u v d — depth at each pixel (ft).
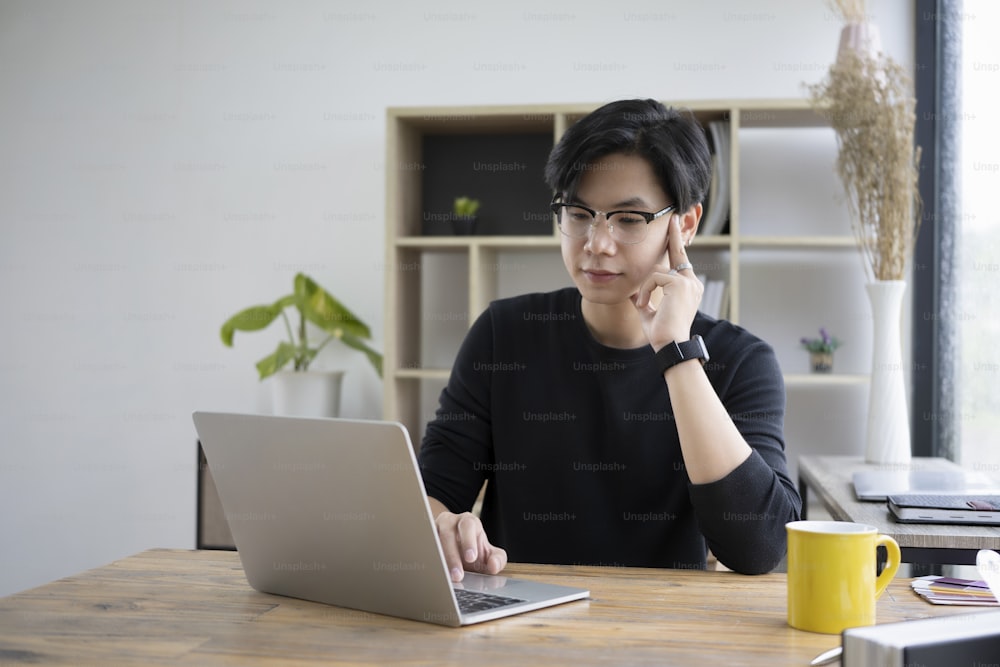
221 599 3.42
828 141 9.91
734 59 10.09
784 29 10.00
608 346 4.97
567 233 4.54
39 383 11.42
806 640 2.90
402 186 9.71
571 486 5.03
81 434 11.34
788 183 9.95
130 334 11.26
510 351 5.19
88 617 3.17
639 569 3.95
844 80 8.07
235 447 3.39
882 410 7.93
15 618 3.15
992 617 2.43
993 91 7.74
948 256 9.06
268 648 2.82
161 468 11.19
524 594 3.40
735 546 3.94
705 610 3.26
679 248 4.47
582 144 4.39
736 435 4.04
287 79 10.96
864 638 2.26
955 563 4.76
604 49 10.34
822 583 2.97
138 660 2.71
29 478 11.41
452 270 10.44
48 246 11.42
